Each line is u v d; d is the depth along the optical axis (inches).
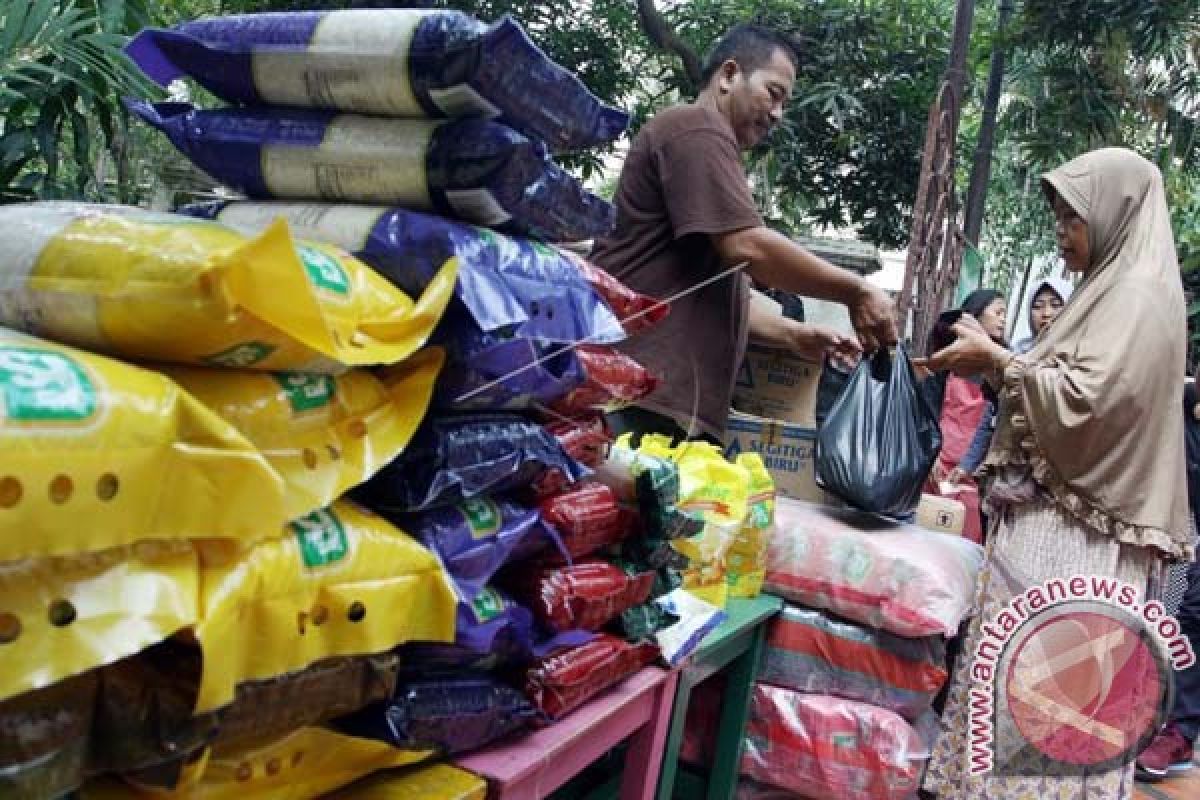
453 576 40.3
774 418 104.4
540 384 45.0
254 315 29.2
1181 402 85.2
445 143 40.4
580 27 216.4
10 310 31.2
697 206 83.3
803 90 222.1
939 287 169.8
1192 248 265.3
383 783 39.2
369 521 36.2
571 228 46.8
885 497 88.5
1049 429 83.5
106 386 26.2
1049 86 242.7
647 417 89.0
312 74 41.9
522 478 45.4
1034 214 323.6
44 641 24.8
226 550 29.6
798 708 86.7
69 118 103.6
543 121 42.4
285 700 32.9
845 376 101.8
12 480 23.8
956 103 170.7
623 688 54.1
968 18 172.9
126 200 115.6
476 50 38.5
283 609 31.2
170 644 29.3
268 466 29.2
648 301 57.7
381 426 36.7
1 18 85.0
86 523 25.3
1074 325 86.5
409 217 40.9
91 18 90.8
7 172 101.3
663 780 64.7
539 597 46.7
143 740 27.9
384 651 36.2
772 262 84.3
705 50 228.2
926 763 93.4
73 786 27.5
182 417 27.7
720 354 89.9
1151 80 261.3
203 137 45.3
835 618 87.0
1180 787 134.3
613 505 52.6
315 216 42.9
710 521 71.4
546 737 46.0
